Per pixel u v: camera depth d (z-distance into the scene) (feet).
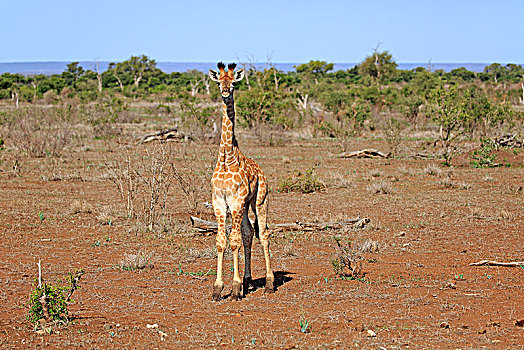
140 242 49.75
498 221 58.75
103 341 26.73
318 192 78.59
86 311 31.24
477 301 33.24
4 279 37.27
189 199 70.13
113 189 79.05
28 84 451.12
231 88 32.91
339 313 30.94
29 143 118.32
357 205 68.80
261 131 149.18
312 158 117.80
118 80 489.67
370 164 109.19
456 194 76.02
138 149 122.01
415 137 161.38
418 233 53.78
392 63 482.28
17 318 29.91
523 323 28.91
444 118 126.11
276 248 48.24
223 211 33.76
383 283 37.32
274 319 29.96
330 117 197.57
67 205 66.90
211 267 41.88
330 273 39.91
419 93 261.85
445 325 28.73
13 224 55.93
